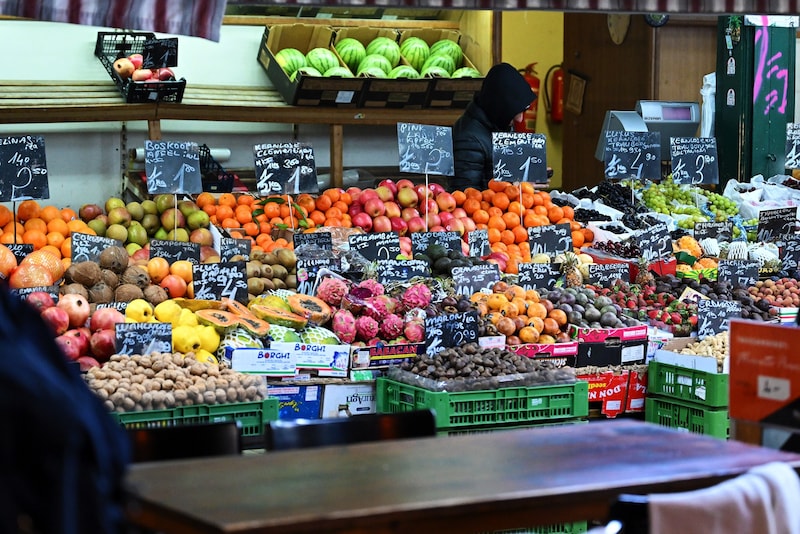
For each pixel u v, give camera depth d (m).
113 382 3.98
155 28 3.33
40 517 1.61
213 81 7.69
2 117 6.60
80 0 3.31
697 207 7.62
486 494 2.17
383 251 5.67
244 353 4.46
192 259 5.28
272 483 2.25
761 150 8.88
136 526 2.16
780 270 6.60
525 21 11.55
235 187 7.13
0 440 1.60
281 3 4.02
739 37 8.77
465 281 5.39
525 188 6.60
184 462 2.46
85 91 7.04
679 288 5.93
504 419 4.52
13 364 1.63
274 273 5.26
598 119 10.88
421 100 7.64
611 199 7.30
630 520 2.21
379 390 4.67
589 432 2.85
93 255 4.99
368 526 2.04
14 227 5.23
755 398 2.72
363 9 8.43
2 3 3.28
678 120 8.71
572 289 5.45
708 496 2.20
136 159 7.23
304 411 4.57
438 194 6.42
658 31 9.84
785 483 2.31
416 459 2.50
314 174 5.90
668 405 5.13
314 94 7.32
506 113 7.19
